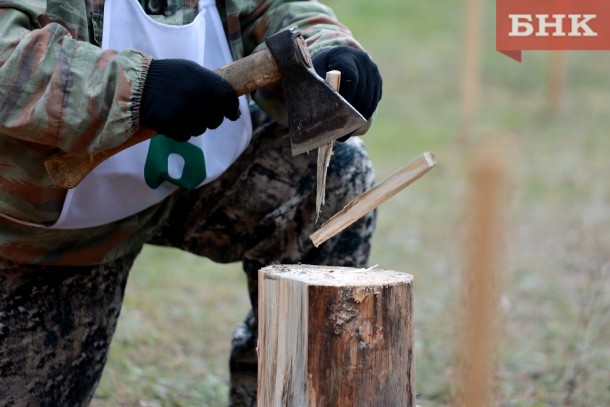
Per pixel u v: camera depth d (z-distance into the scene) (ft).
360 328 20.77
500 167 20.84
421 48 152.87
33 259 24.88
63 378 26.53
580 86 138.00
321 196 23.32
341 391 20.80
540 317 51.88
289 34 21.65
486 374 21.94
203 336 49.75
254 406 32.45
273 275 21.89
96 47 22.25
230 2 26.99
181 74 21.48
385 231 72.69
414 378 22.08
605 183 86.63
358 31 160.45
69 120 21.57
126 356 45.16
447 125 111.45
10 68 21.58
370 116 25.12
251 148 28.58
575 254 65.46
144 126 22.08
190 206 29.07
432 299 56.24
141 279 59.26
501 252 21.31
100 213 25.18
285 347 21.50
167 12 25.70
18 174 23.59
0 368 25.18
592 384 42.22
